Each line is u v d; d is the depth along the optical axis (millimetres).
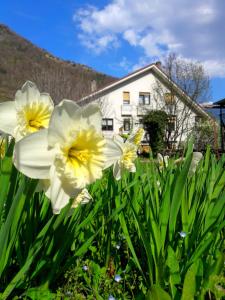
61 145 1494
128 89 42688
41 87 35562
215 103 29484
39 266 1850
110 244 2295
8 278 1952
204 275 1826
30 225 1895
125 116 42344
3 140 2068
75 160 1566
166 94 39281
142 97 43000
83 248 1996
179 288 1834
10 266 2018
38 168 1465
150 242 1992
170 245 1973
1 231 1581
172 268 1858
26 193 1648
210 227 1925
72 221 1981
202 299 1675
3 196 1624
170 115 37438
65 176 1469
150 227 2002
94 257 2428
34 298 1817
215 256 1961
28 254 1795
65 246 1910
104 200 2414
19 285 1850
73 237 1979
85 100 37156
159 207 2125
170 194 2025
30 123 1729
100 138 1566
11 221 1582
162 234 1965
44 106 1732
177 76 38750
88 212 2387
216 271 1720
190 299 1678
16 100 1662
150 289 1646
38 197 1957
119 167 2387
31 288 1852
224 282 1748
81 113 1552
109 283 2066
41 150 1479
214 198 2180
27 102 1686
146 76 42750
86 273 2191
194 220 2127
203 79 38625
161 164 3322
